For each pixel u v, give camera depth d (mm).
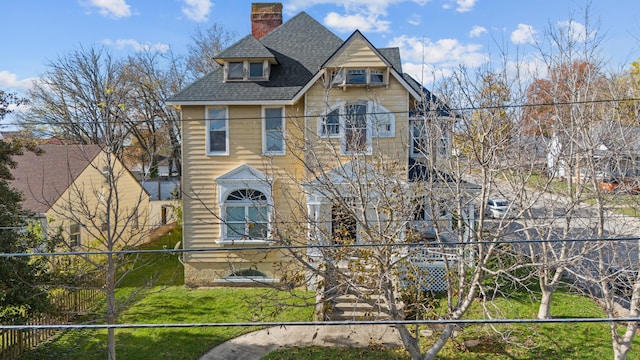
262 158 16688
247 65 17188
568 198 11250
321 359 11703
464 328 12961
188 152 16875
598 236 10406
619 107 11812
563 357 11328
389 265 9430
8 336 12016
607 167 11195
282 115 16703
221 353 12336
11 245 11828
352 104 15398
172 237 26500
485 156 9859
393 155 15617
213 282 17203
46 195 19375
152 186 40250
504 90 11039
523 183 10453
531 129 13039
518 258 10672
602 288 10086
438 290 15336
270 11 21469
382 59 15578
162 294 16516
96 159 22578
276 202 16547
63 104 37875
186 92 16766
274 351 12289
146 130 38406
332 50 18703
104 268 11414
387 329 13367
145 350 12516
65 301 14172
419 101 14539
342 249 10375
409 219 10219
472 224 13523
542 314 12859
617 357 10000
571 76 11133
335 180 14156
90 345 12922
